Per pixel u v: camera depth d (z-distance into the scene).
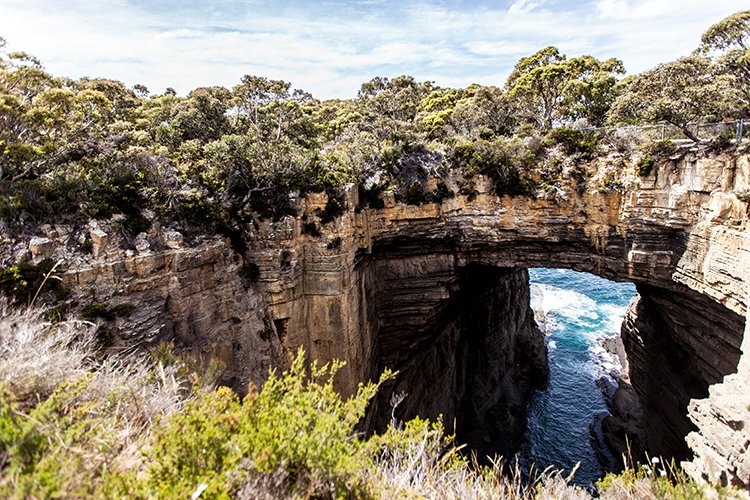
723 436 16.52
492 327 41.81
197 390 8.12
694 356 26.02
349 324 25.56
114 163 20.64
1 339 7.76
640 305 33.00
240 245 23.03
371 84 69.69
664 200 24.81
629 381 40.06
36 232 16.25
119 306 16.36
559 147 29.09
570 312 60.81
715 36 24.56
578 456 35.25
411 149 30.45
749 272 19.98
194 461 5.94
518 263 30.97
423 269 31.56
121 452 6.39
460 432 38.44
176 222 20.05
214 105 37.50
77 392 7.03
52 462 5.18
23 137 21.31
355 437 7.61
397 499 6.71
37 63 22.67
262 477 5.97
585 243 28.58
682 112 23.09
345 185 26.22
